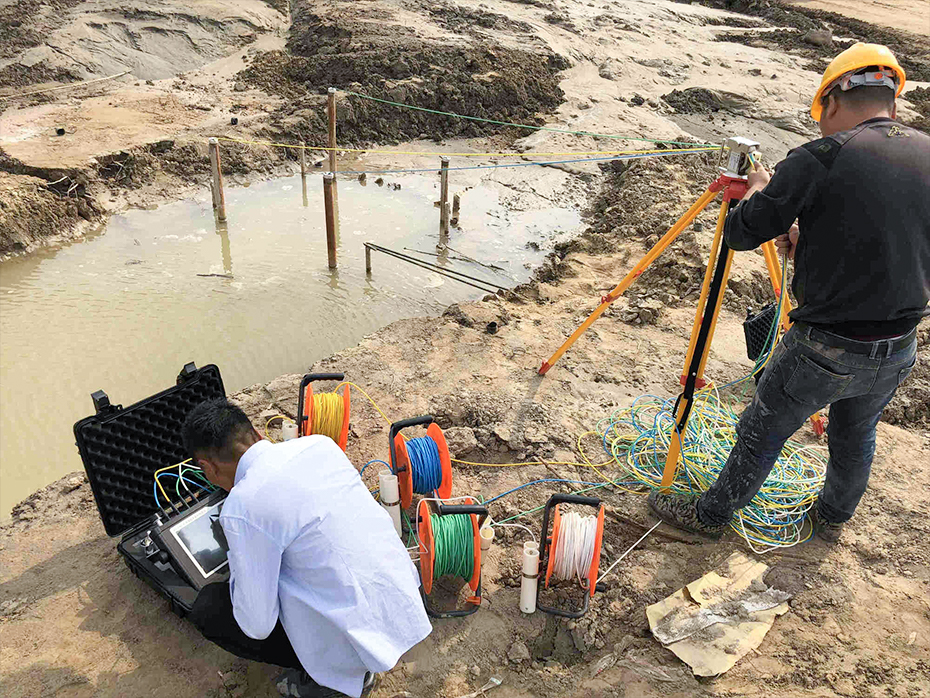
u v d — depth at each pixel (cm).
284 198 1286
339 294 998
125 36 1728
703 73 1945
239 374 813
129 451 403
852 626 388
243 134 1377
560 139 1546
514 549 438
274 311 945
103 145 1238
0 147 1185
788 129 1688
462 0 2134
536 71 1783
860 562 428
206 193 1262
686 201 1170
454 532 369
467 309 739
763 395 378
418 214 1252
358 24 1814
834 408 393
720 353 663
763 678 362
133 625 385
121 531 412
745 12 2716
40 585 409
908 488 483
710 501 423
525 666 371
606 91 1783
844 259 317
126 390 770
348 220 1218
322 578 282
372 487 477
